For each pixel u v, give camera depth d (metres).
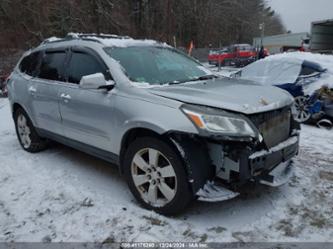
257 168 2.82
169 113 2.88
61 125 4.18
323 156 4.71
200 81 3.72
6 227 3.01
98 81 3.32
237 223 2.98
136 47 4.01
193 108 2.82
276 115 3.12
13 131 6.49
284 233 2.83
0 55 19.17
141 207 3.26
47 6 20.84
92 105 3.57
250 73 8.03
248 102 2.92
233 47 27.42
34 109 4.65
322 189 3.61
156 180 3.10
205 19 39.09
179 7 33.69
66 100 3.94
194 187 2.82
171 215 3.09
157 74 3.72
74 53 4.09
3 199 3.52
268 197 3.43
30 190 3.71
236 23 48.75
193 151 2.82
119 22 24.02
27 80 4.82
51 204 3.38
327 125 6.53
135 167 3.26
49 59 4.55
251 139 2.74
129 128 3.16
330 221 2.99
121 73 3.45
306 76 6.90
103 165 4.42
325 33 18.97
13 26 20.72
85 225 2.99
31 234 2.89
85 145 3.91
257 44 33.66
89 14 22.45
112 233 2.87
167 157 2.93
